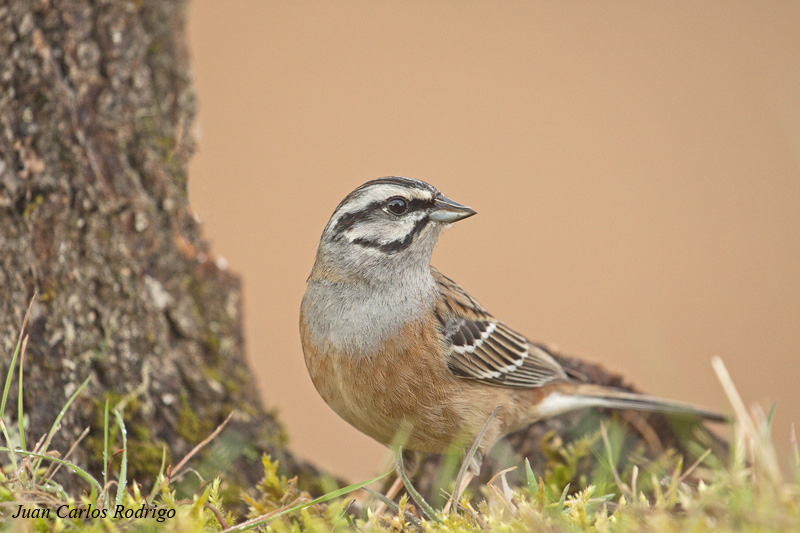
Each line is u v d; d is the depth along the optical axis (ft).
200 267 38.63
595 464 35.12
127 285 34.40
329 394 30.12
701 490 23.25
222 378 37.70
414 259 30.68
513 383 32.76
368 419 29.94
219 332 38.47
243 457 36.58
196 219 38.93
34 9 32.27
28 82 32.01
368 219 30.35
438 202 31.17
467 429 30.83
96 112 34.45
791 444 25.17
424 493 36.63
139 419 33.88
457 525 22.67
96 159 34.22
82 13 33.73
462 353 31.12
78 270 33.12
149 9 36.68
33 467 24.40
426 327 29.96
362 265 29.94
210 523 23.16
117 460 32.55
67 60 33.35
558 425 37.27
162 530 21.42
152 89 36.86
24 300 31.76
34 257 32.07
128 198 34.78
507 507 23.94
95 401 32.86
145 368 34.65
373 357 29.27
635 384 38.99
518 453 36.99
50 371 32.04
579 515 22.06
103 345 33.58
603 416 37.47
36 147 32.19
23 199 31.91
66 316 32.68
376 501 31.48
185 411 35.78
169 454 34.27
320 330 29.96
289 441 39.70
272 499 28.43
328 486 28.73
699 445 36.63
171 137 37.88
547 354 35.65
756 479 23.07
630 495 26.78
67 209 32.91
